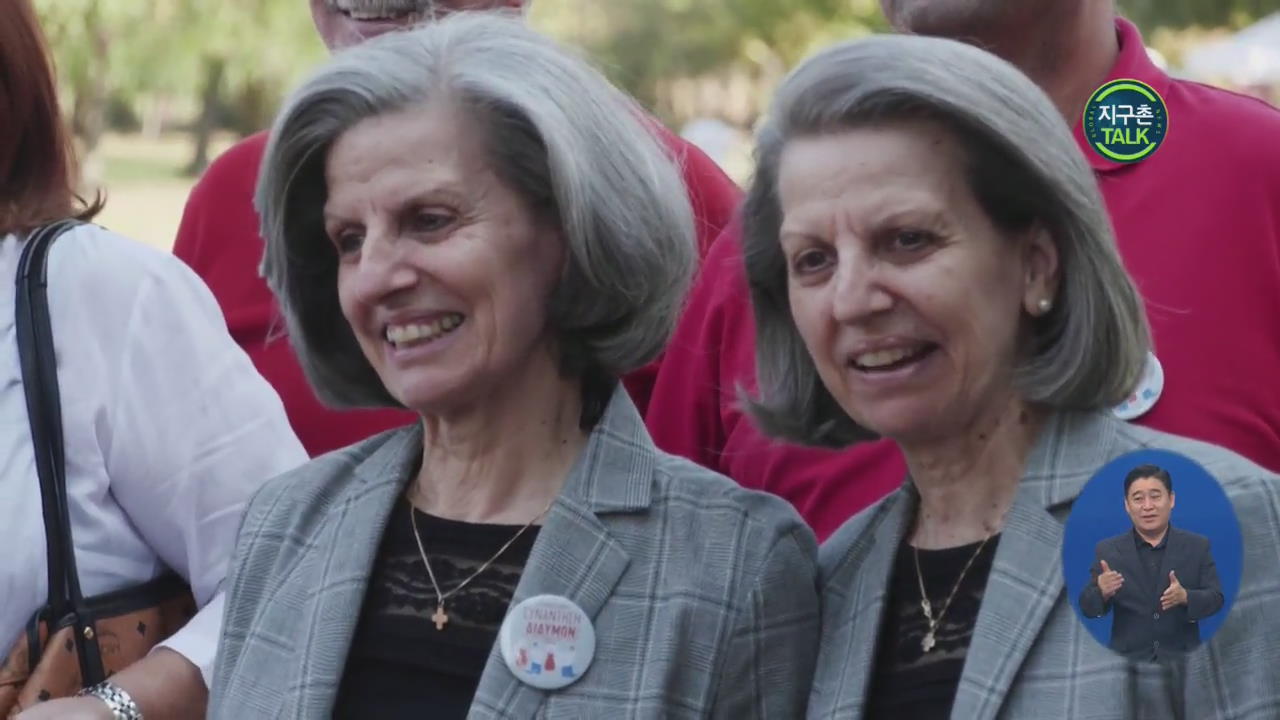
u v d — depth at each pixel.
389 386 3.01
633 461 3.02
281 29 17.92
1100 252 2.68
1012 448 2.77
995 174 2.67
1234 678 2.48
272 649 3.05
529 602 2.87
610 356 3.05
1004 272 2.71
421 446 3.17
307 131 2.99
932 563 2.78
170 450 3.40
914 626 2.77
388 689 2.94
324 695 2.94
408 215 2.93
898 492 2.93
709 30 20.72
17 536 3.31
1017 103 2.66
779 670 2.88
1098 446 2.68
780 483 3.79
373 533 3.05
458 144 2.91
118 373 3.39
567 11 20.58
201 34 17.70
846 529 2.97
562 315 3.01
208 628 3.41
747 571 2.90
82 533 3.37
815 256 2.75
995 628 2.62
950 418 2.73
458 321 2.94
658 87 21.36
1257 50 14.24
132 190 24.55
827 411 2.99
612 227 2.94
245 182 4.48
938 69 2.65
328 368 3.22
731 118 21.27
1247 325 3.47
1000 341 2.72
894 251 2.69
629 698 2.82
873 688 2.78
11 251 3.46
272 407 3.55
